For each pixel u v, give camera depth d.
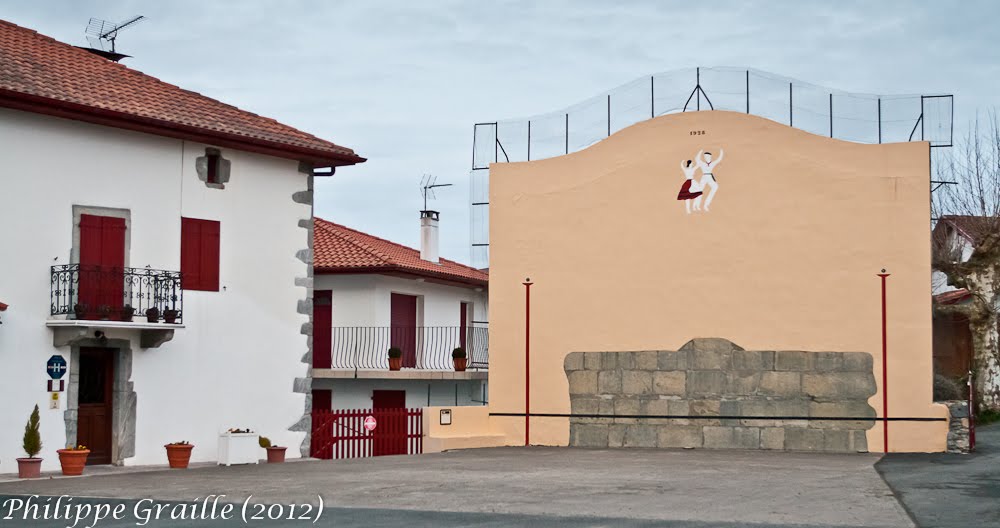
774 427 21.20
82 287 18.78
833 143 21.23
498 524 11.59
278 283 21.84
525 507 12.90
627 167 22.52
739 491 14.41
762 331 21.41
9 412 17.91
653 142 22.38
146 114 19.50
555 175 23.05
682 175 22.14
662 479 15.94
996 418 28.59
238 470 18.41
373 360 29.81
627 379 22.17
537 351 22.88
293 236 22.17
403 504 13.25
